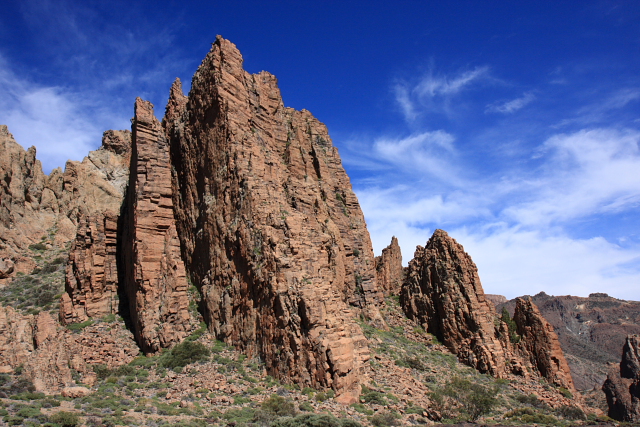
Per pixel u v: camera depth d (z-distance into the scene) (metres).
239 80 56.81
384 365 48.44
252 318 44.34
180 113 62.31
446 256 63.78
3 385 38.16
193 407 34.38
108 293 54.75
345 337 40.59
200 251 52.47
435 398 40.06
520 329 60.41
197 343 45.53
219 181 51.12
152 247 50.56
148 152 53.38
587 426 43.31
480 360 55.59
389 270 76.19
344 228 65.88
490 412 45.25
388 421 34.50
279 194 52.09
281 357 40.47
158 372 42.22
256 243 45.88
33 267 68.00
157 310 47.84
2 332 46.69
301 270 44.03
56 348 41.78
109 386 39.19
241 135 52.81
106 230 57.06
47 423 28.45
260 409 34.00
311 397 36.97
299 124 70.75
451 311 60.56
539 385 53.38
